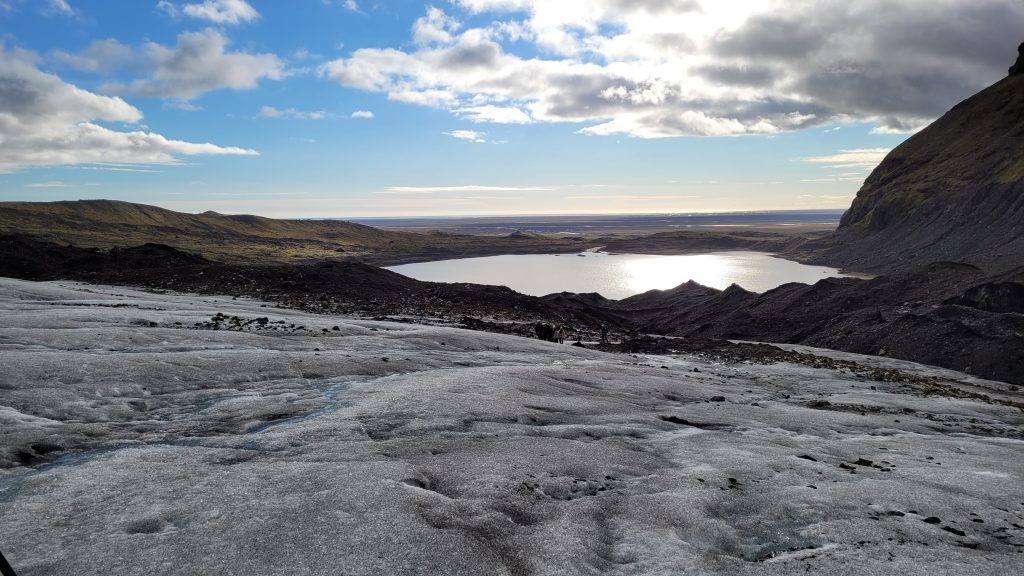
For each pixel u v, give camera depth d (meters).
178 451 10.88
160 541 7.23
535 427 13.89
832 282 58.03
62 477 9.35
